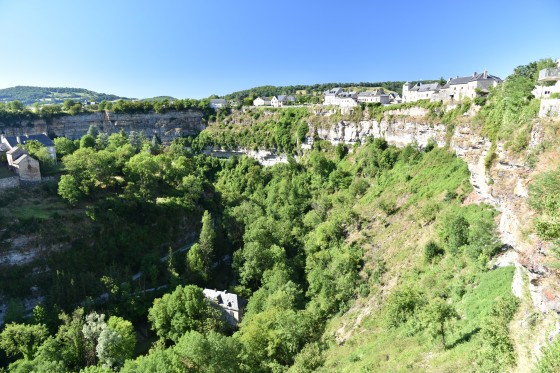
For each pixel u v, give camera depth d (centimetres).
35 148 11044
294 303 7562
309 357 5528
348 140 14150
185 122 19788
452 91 12150
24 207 9044
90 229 9150
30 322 7369
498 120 7869
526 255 3784
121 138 14850
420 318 5272
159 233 10281
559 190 3891
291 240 10475
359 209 10581
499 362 3488
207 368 5397
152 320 7800
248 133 17312
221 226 11300
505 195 5278
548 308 3466
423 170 10238
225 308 8019
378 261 7850
